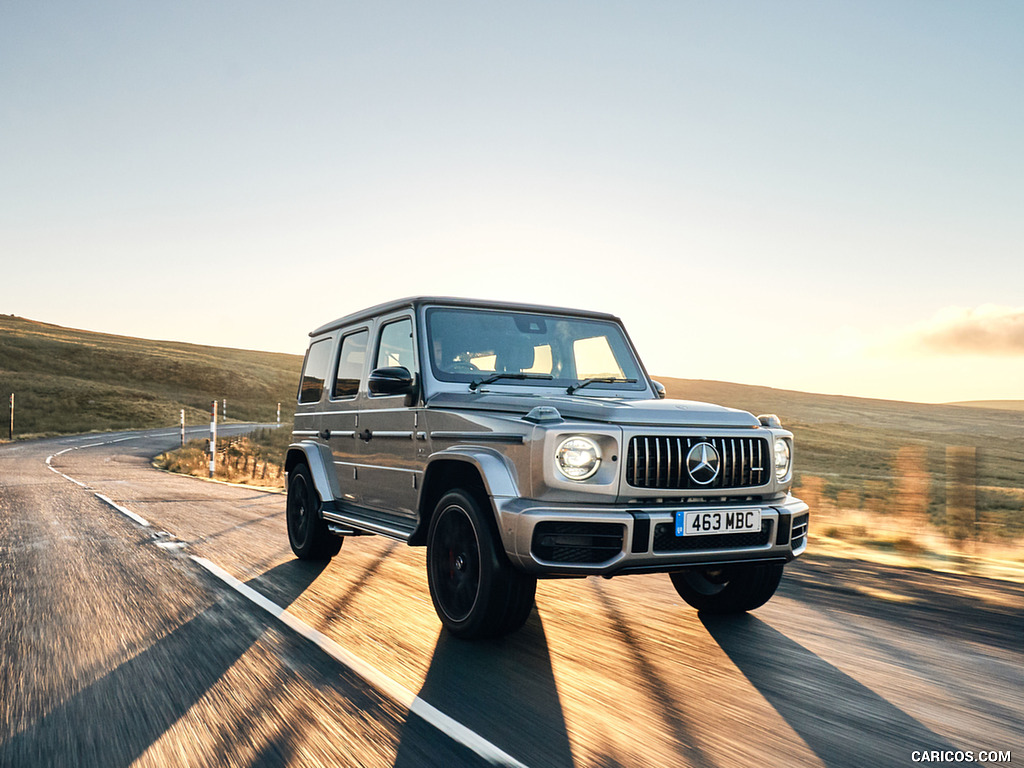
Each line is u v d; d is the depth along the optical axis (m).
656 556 4.18
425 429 5.26
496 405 4.79
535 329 5.88
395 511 5.68
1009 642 4.70
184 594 5.84
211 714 3.45
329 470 6.88
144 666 4.12
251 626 4.92
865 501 14.05
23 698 3.66
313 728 3.29
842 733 3.29
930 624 5.11
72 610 5.35
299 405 7.91
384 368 5.23
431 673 4.02
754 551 4.49
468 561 4.60
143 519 10.45
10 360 90.56
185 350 134.25
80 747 3.11
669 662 4.26
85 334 145.88
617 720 3.40
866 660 4.32
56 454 30.89
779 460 4.77
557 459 4.22
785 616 5.32
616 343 6.21
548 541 4.14
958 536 8.38
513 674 4.02
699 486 4.43
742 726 3.35
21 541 8.45
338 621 5.06
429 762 2.96
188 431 58.25
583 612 5.39
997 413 147.50
